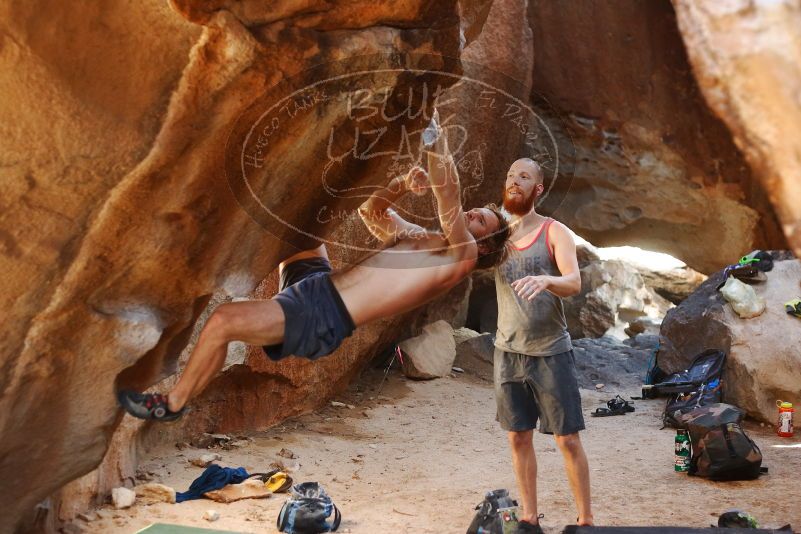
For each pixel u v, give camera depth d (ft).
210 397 20.31
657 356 26.76
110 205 8.57
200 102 8.14
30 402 9.75
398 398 26.32
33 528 12.21
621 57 30.37
